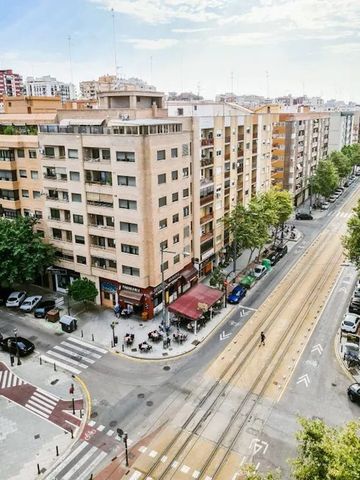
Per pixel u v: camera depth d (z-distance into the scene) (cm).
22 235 5322
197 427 3450
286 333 4844
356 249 5269
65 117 6091
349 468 1916
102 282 5484
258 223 6350
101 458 3172
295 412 3591
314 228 8938
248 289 6006
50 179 5497
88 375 4166
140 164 4675
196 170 5597
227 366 4253
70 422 3541
